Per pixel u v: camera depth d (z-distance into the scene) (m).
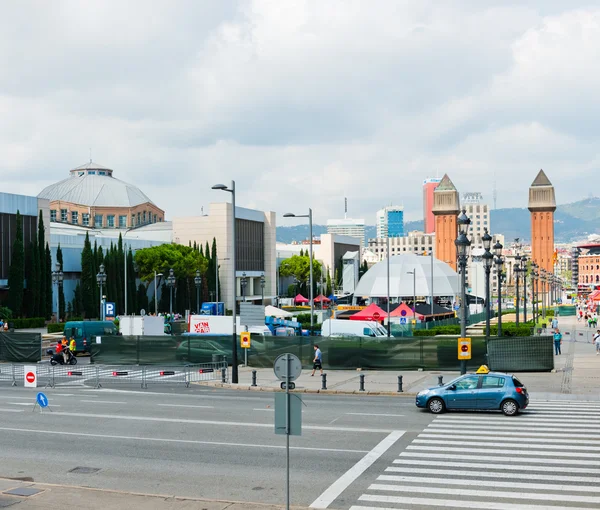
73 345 54.81
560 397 34.97
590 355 59.88
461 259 37.62
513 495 17.47
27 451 23.00
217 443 23.98
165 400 34.78
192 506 16.41
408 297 136.62
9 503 16.61
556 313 147.12
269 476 19.55
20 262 89.12
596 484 18.41
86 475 19.94
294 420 15.47
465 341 37.28
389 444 23.50
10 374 47.72
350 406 32.34
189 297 125.94
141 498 17.09
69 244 113.31
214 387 40.69
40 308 93.31
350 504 16.86
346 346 48.91
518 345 46.12
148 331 60.91
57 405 32.97
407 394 36.56
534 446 23.03
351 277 199.12
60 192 179.50
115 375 45.62
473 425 26.98
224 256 144.25
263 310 62.31
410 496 17.47
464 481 18.80
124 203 178.12
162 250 117.38
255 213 160.50
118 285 106.38
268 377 44.75
